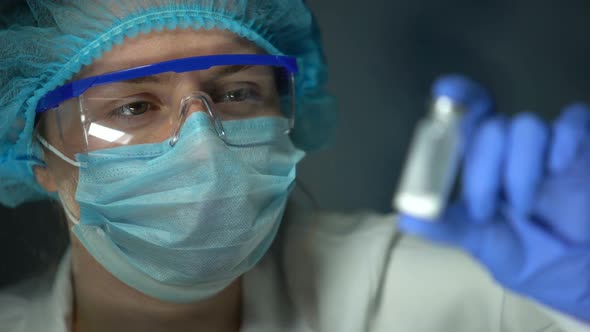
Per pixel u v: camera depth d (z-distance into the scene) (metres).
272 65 1.33
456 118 1.25
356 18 2.35
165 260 1.23
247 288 1.47
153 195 1.21
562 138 1.19
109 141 1.24
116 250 1.26
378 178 2.42
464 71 2.41
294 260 1.56
